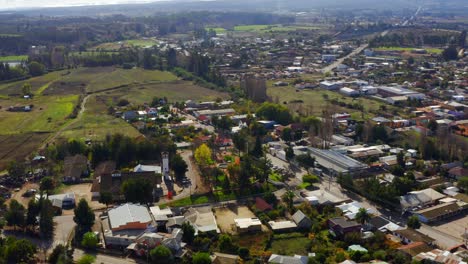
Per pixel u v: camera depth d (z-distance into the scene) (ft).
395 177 535.60
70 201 495.82
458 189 529.86
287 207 487.61
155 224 431.84
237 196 523.29
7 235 424.05
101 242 413.80
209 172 566.77
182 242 409.49
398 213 479.82
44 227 428.97
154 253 374.43
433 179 556.10
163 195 521.65
